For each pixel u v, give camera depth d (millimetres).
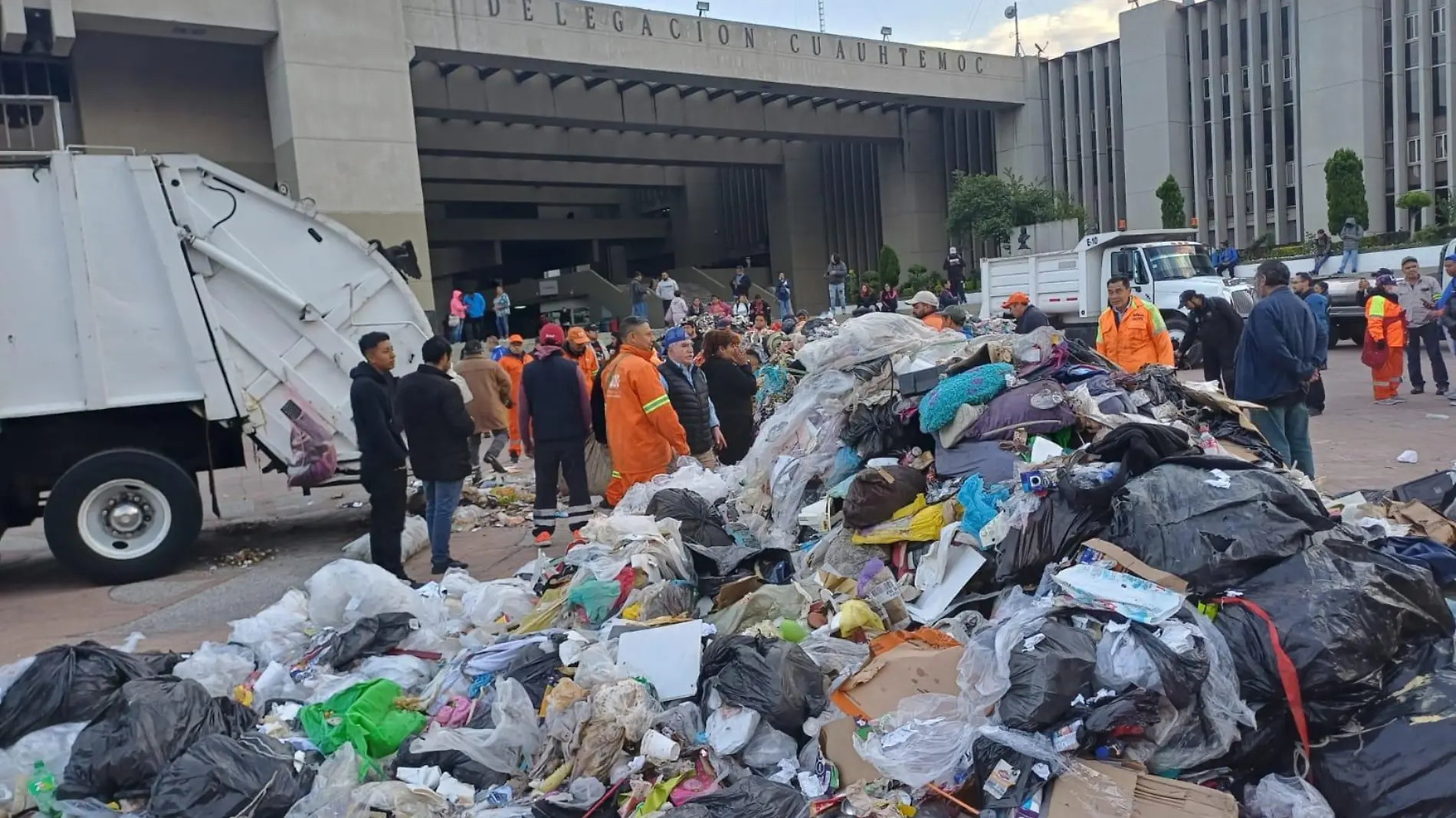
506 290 41250
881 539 4465
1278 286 6348
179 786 3230
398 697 4027
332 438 8055
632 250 44750
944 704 3297
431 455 6633
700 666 3756
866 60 30094
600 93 28281
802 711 3432
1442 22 29188
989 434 4906
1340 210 28734
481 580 6617
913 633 3832
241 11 19625
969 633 3762
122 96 20281
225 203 7758
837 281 30625
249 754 3391
